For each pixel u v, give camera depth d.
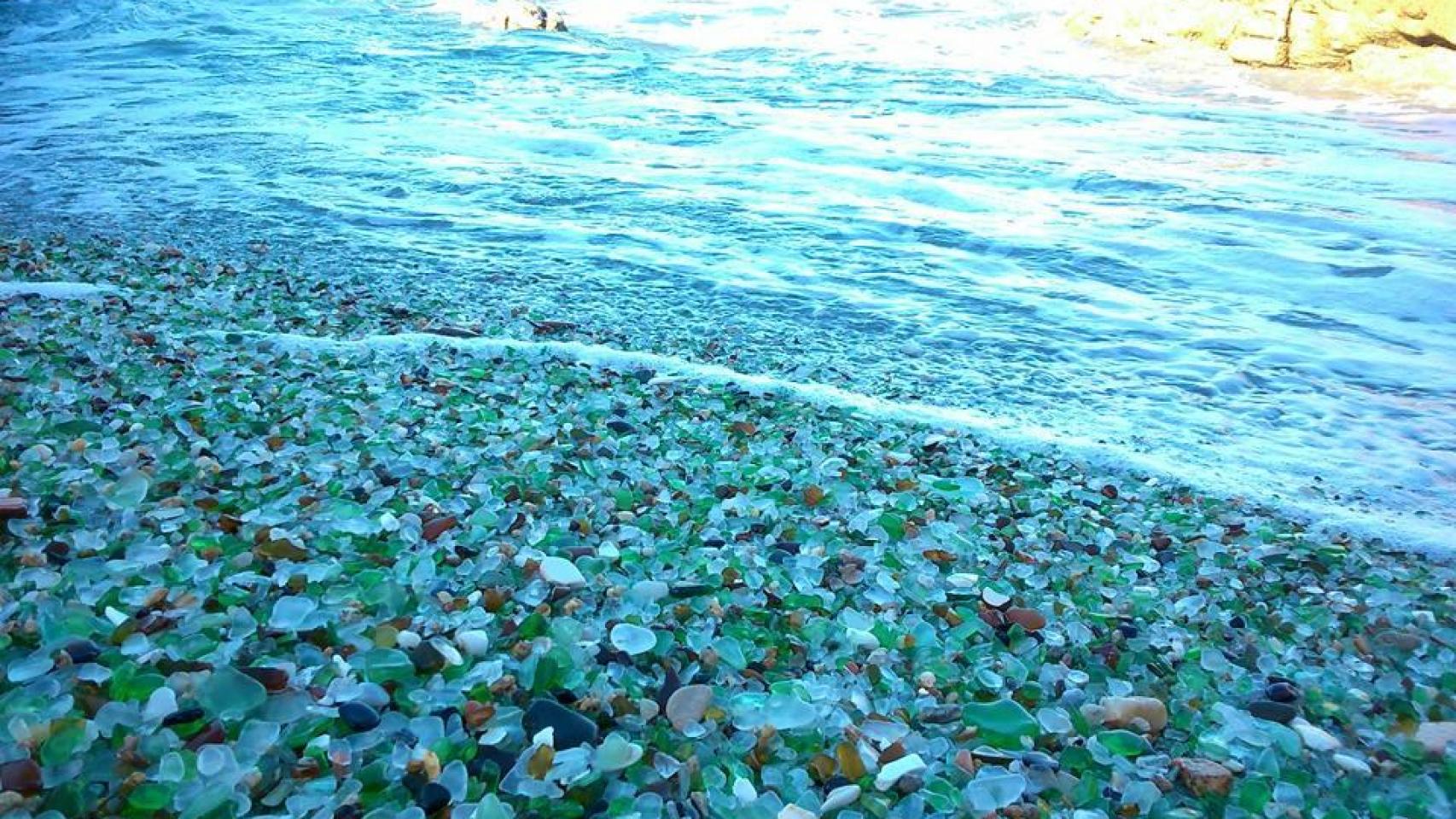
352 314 6.09
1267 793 2.32
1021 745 2.41
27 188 9.03
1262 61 15.59
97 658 2.34
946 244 8.34
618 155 10.62
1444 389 6.02
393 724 2.22
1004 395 5.71
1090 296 7.39
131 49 15.48
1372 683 2.90
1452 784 2.42
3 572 2.70
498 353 5.46
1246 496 4.54
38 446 3.49
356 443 3.92
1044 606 3.16
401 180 9.59
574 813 2.04
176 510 3.12
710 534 3.43
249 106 12.42
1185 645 3.03
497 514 3.37
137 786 1.96
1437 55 14.53
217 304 6.03
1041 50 16.53
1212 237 8.62
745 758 2.27
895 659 2.76
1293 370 6.24
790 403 5.14
